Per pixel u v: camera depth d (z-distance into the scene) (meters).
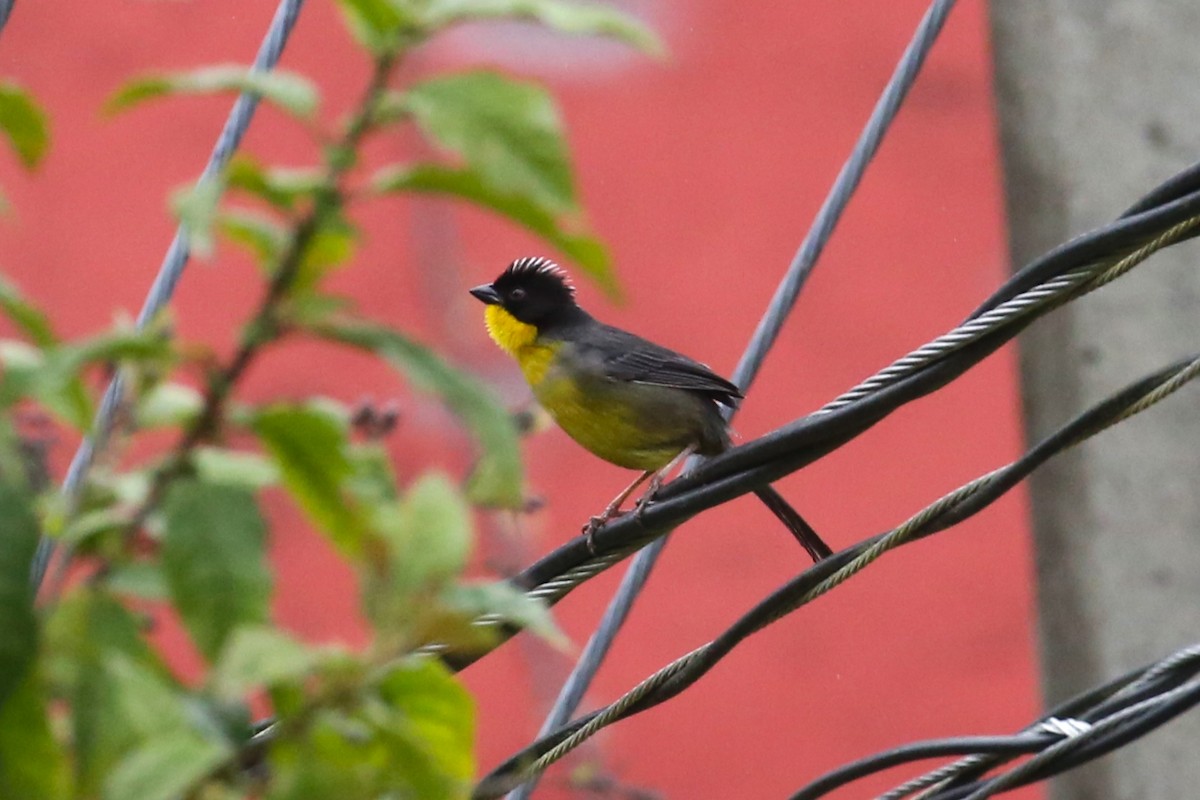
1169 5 11.42
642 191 18.66
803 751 18.03
